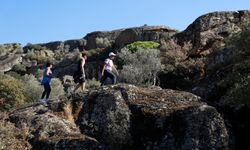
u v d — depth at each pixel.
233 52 19.89
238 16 33.66
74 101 16.81
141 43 38.59
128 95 16.48
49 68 18.00
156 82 31.48
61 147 14.70
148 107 15.91
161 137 14.87
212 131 14.39
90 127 15.67
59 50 71.94
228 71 18.55
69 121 16.06
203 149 14.15
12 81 31.55
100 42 64.62
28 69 59.94
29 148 14.95
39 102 17.50
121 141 15.13
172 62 32.28
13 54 68.81
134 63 32.84
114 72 19.61
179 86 29.69
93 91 17.02
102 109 15.93
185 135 14.51
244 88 15.13
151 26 43.81
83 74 18.16
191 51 32.66
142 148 14.91
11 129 15.37
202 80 19.61
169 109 15.65
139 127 15.44
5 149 14.59
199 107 15.02
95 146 14.71
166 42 36.00
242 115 15.62
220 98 17.36
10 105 30.47
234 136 14.81
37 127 15.63
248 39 16.70
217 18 33.69
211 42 32.09
